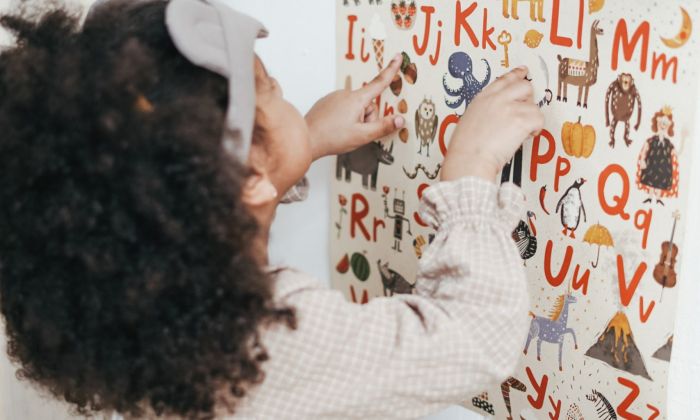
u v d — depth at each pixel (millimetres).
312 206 1022
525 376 823
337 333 657
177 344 608
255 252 691
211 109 603
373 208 933
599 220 712
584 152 710
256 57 724
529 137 758
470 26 777
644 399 709
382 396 665
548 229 760
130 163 572
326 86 959
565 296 759
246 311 616
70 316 618
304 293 667
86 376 644
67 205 576
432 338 656
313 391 669
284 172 733
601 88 685
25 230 602
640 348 703
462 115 773
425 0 813
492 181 709
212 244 601
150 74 600
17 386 1018
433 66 821
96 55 615
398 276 922
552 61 717
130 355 620
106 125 566
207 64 625
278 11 977
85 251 580
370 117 889
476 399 895
